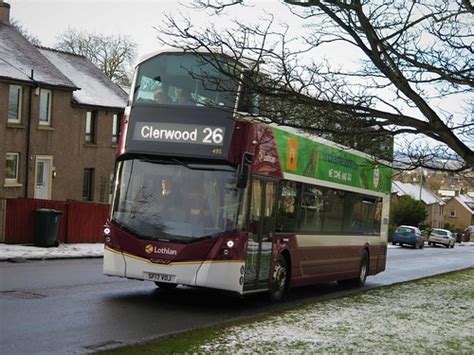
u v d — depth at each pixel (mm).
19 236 20969
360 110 7551
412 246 53719
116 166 11922
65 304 10867
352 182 17031
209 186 11258
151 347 7801
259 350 7828
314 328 9703
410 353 8367
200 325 10078
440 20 7559
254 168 11648
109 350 7629
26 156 29891
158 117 11633
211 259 10992
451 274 24219
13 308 10094
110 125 35188
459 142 7426
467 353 8594
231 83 9570
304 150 14055
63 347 7863
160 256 11133
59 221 21906
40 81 30219
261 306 12680
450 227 98438
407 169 8438
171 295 13078
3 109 28641
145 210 11430
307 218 14375
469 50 7840
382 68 7391
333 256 15953
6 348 7602
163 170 11516
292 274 13703
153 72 11891
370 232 18703
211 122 11367
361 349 8375
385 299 14609
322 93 7934
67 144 32344
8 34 32875
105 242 11656
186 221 11203
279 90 7633
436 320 11625
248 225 11477
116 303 11492
